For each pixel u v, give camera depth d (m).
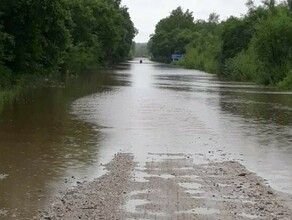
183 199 9.87
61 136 17.33
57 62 41.97
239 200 9.87
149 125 20.38
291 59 53.03
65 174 11.90
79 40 72.00
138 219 8.61
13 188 10.57
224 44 80.50
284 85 47.31
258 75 55.28
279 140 17.38
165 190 10.54
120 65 119.44
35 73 39.66
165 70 96.50
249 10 78.00
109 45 92.38
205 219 8.65
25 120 21.03
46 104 27.47
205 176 11.88
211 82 57.31
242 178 11.72
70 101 29.58
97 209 9.18
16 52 35.56
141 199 9.84
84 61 67.88
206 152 14.99
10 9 33.03
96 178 11.56
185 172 12.27
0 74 32.22
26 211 9.03
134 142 16.41
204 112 25.73
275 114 25.47
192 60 114.31
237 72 66.50
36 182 11.10
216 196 10.13
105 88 41.56
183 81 57.78
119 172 12.16
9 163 12.96
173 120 22.16
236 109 27.66
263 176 11.99
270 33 52.84
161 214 8.90
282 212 9.10
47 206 9.35
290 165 13.28
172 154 14.56
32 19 34.38
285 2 69.50
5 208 9.20
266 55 53.91
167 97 34.44
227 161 13.70
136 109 26.20
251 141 17.09
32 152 14.46
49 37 38.72
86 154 14.31
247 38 76.88
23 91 34.44
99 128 19.27
